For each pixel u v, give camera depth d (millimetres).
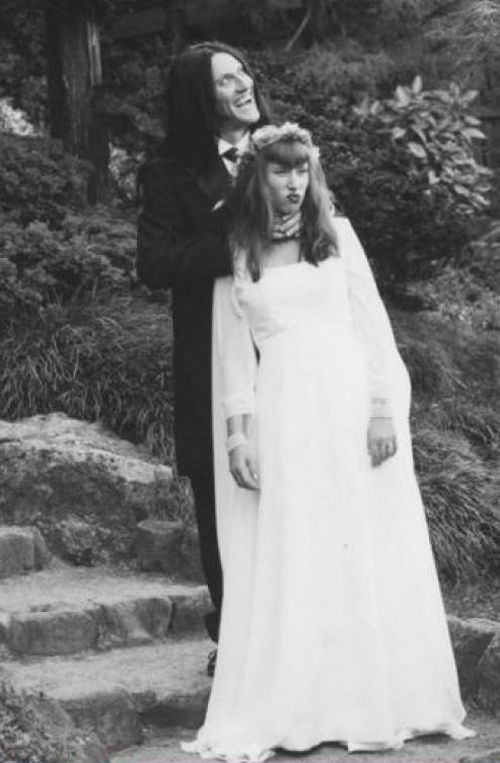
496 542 6566
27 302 7652
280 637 4055
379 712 4062
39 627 5051
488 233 11000
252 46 12102
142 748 4344
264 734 4000
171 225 4523
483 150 11820
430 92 9094
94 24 9352
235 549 4250
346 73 10922
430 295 9688
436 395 8234
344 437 4215
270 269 4336
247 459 4234
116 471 6301
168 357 7336
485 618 5891
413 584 4234
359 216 8891
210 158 4578
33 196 8492
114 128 9289
